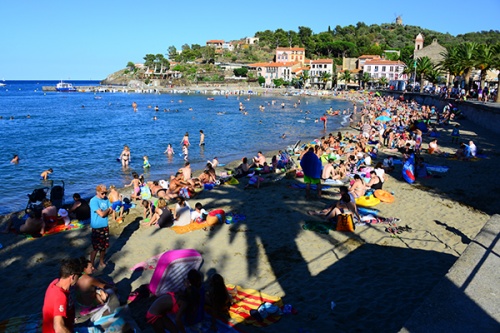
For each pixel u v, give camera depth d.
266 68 140.88
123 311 6.89
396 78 115.81
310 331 6.69
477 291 4.45
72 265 5.57
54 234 11.92
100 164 25.08
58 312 5.48
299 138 35.41
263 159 20.95
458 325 3.86
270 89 124.56
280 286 8.34
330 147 23.86
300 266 9.26
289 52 149.12
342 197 12.05
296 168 19.77
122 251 10.53
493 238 5.77
